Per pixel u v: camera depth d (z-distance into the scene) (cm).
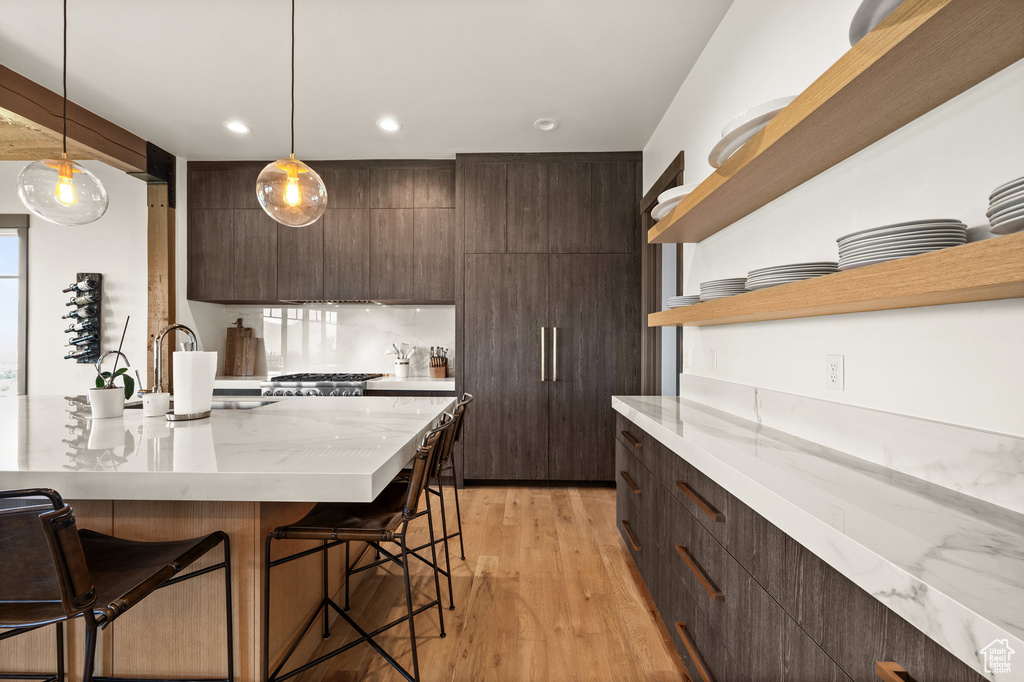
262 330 474
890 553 73
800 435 162
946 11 78
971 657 56
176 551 138
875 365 132
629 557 265
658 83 297
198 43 257
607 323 398
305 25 243
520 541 287
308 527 152
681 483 167
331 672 173
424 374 468
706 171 260
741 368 213
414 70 283
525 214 401
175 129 363
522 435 400
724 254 235
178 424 196
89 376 428
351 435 174
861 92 107
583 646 188
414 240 420
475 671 174
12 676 150
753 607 117
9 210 426
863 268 101
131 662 151
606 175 399
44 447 154
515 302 401
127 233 425
